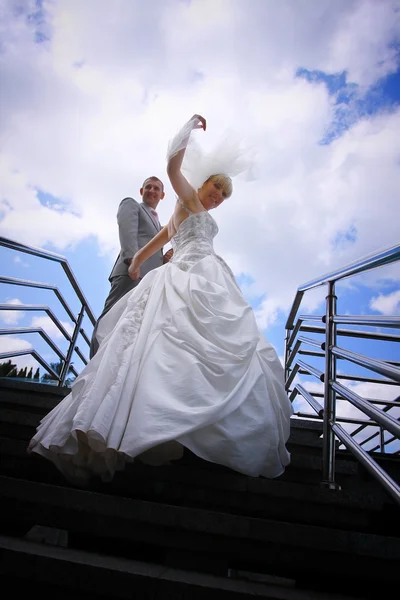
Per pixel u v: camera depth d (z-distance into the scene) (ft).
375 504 5.07
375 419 5.11
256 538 4.29
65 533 4.99
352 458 8.34
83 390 5.31
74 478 5.22
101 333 7.11
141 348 5.70
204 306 6.23
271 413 5.83
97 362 5.67
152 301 6.42
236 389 5.52
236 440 5.22
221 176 7.77
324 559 4.30
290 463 6.81
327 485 6.17
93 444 4.83
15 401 8.00
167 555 4.41
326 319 7.44
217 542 4.36
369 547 4.27
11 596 3.59
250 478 5.32
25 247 10.37
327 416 6.69
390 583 4.27
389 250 5.33
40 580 3.54
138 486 5.32
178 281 6.60
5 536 4.19
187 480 5.38
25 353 11.10
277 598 3.51
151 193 11.81
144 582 3.52
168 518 4.34
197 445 5.08
